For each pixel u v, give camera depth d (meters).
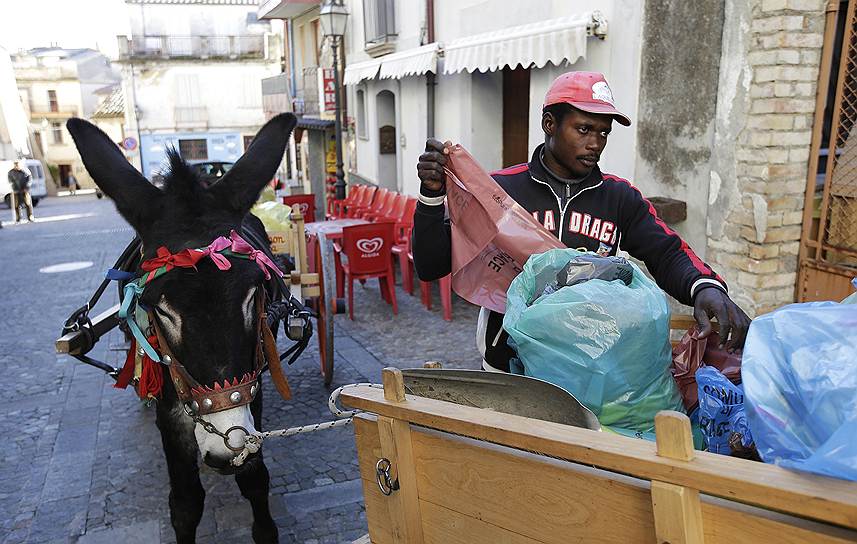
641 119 5.98
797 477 1.01
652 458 1.14
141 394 2.61
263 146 2.96
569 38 6.45
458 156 2.30
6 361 6.66
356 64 13.33
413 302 8.35
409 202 9.46
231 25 39.66
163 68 38.94
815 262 4.81
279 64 40.19
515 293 2.12
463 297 2.39
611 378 1.81
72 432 4.91
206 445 2.41
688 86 5.40
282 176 32.28
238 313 2.41
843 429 1.02
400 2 11.51
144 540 3.54
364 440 1.84
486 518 1.53
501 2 8.25
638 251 2.53
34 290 10.25
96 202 34.31
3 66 38.00
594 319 1.82
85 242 15.98
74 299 9.54
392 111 13.78
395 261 10.65
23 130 41.97
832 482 0.99
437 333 7.10
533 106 7.94
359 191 12.50
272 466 4.28
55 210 29.02
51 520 3.75
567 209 2.49
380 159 13.93
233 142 40.66
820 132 4.76
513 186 2.54
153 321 2.48
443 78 10.14
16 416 5.25
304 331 3.34
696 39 5.27
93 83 57.94
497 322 2.49
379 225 7.59
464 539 1.60
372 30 12.84
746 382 1.21
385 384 1.67
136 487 4.09
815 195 4.95
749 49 4.76
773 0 4.55
